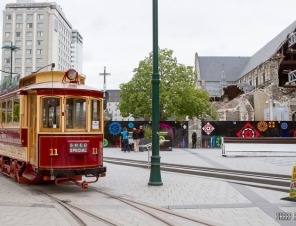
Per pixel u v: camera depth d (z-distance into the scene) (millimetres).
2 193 10617
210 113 54438
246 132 31656
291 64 74250
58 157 10219
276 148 22031
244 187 11453
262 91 72000
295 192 9297
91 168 10602
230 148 21859
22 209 8289
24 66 110812
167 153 25234
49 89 10352
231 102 71938
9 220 7262
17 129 11594
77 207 8547
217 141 31469
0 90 18750
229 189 11047
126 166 18344
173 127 31516
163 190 10875
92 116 10859
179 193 10375
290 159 20125
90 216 7703
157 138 11773
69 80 11680
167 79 47875
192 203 9039
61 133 10289
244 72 94562
